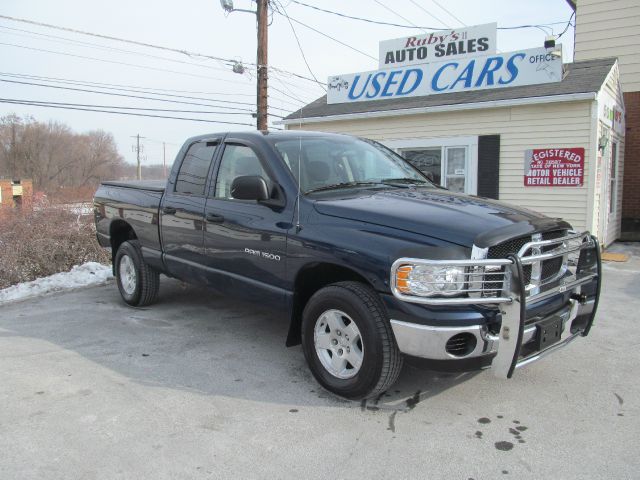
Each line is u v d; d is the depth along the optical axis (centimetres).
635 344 504
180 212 527
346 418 356
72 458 309
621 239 1336
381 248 346
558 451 315
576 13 1362
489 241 323
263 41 1580
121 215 630
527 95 1011
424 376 425
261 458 308
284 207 421
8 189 2289
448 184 1151
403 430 340
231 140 498
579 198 1000
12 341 513
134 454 313
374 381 355
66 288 743
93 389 402
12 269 812
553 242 358
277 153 447
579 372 436
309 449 318
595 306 407
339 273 395
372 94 1291
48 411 366
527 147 1045
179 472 295
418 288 325
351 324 369
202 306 638
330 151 480
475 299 319
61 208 962
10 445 323
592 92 941
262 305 448
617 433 336
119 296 697
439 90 1188
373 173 483
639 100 1307
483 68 1122
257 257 437
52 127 6769
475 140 1102
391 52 1269
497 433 336
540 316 355
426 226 343
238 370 439
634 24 1292
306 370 440
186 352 482
